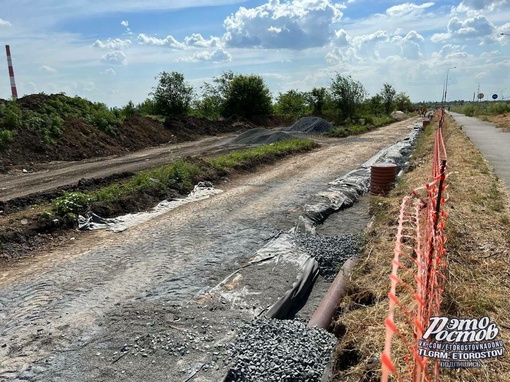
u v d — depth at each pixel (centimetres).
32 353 397
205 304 481
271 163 1460
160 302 487
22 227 697
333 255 618
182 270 574
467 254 495
